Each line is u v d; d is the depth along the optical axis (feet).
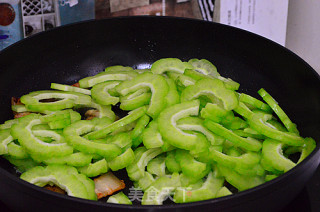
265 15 2.22
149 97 1.64
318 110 1.52
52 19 2.04
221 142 1.50
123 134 1.52
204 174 1.45
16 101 1.70
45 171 1.42
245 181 1.43
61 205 1.19
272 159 1.45
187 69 1.75
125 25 1.87
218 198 1.18
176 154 1.48
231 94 1.58
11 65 1.68
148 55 1.94
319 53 2.29
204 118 1.56
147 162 1.53
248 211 1.23
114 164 1.46
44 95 1.71
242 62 1.83
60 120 1.54
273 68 1.74
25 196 1.23
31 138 1.48
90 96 1.76
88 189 1.40
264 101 1.76
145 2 2.14
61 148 1.45
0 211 1.46
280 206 1.32
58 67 1.83
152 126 1.53
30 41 1.72
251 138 1.52
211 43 1.88
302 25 2.27
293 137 1.49
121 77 1.82
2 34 2.00
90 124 1.57
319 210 1.50
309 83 1.58
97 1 2.08
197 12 2.20
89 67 1.89
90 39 1.86
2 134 1.52
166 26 1.88
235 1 2.19
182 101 1.61
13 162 1.51
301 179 1.29
